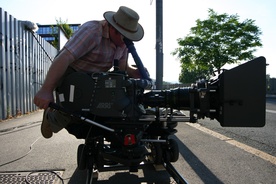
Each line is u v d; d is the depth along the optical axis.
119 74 2.12
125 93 2.12
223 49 26.14
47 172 3.29
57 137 5.39
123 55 3.01
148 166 3.50
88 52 2.38
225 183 2.89
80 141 5.02
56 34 21.97
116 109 2.09
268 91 28.19
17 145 4.70
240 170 3.27
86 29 2.30
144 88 2.30
